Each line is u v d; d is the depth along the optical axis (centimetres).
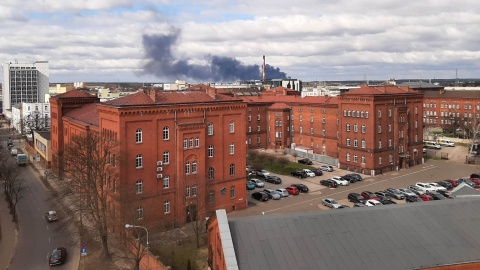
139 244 4531
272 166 10662
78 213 6900
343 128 10475
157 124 6253
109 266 5206
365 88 10188
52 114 10056
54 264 5278
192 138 6556
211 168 6862
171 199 6450
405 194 7844
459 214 3225
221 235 2777
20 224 6900
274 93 15062
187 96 6762
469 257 2817
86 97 9806
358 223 3038
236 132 7119
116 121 6000
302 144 12800
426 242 2917
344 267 2666
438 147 13200
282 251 2747
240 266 2619
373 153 9731
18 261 5462
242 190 7256
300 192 8412
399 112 10238
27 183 9525
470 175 9662
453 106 16888
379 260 2739
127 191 5956
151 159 6222
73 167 7238
